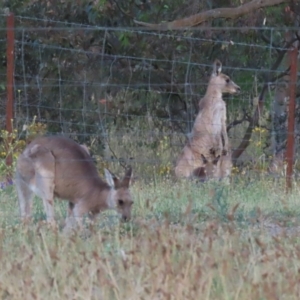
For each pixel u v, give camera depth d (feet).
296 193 93.66
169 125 136.05
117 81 133.08
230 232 61.52
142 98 134.82
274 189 96.32
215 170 120.37
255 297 49.03
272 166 120.67
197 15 105.50
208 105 124.57
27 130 114.11
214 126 123.95
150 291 49.11
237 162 130.21
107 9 128.77
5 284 51.47
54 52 131.54
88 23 132.87
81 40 131.54
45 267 54.80
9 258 57.98
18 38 130.72
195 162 122.42
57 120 132.67
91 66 132.98
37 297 48.73
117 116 134.62
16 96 130.11
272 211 81.82
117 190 76.69
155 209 80.43
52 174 78.23
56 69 131.85
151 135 133.18
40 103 130.21
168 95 135.74
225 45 129.49
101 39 132.26
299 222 76.48
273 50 135.03
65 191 78.74
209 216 75.61
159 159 128.36
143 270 52.16
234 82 135.95
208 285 49.62
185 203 83.76
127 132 133.90
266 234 65.77
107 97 133.90
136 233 67.97
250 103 137.08
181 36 128.06
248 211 79.71
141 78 133.39
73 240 59.06
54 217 77.61
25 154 79.25
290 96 98.94
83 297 48.98
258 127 132.67
